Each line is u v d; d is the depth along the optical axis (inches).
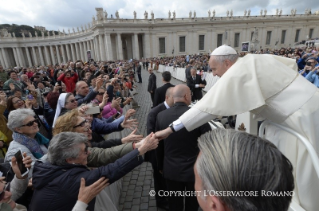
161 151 91.9
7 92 217.0
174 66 738.8
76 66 354.3
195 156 76.8
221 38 1932.8
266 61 53.5
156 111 108.3
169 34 1817.2
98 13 1688.0
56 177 52.2
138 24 1697.8
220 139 25.2
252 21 1921.8
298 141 51.7
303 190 52.4
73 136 57.7
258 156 21.9
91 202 55.6
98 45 1872.5
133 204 117.8
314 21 2110.0
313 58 205.3
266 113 54.5
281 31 2043.6
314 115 51.2
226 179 21.2
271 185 20.5
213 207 23.6
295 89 49.4
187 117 56.2
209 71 474.0
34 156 86.7
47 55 2461.9
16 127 84.7
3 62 2303.2
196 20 1866.4
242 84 50.9
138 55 1774.1
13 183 64.6
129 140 86.2
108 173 53.7
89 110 103.6
